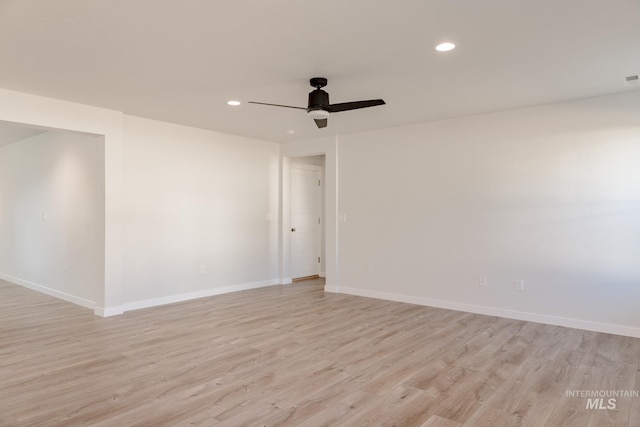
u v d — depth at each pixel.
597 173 4.13
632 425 2.31
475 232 4.90
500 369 3.12
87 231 5.12
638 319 3.91
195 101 4.32
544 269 4.44
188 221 5.63
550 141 4.40
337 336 3.95
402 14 2.45
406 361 3.29
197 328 4.22
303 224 7.48
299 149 6.67
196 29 2.65
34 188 6.29
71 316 4.69
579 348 3.59
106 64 3.26
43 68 3.34
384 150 5.70
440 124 5.18
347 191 6.09
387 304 5.36
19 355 3.42
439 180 5.19
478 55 3.09
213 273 5.96
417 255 5.38
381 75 3.51
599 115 4.13
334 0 2.29
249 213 6.49
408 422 2.34
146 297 5.17
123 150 4.92
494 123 4.77
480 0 2.29
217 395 2.68
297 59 3.16
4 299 5.61
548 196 4.41
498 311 4.73
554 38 2.78
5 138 6.47
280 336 3.95
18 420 2.35
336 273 6.19
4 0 2.28
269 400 2.61
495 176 4.76
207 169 5.86
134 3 2.32
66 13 2.43
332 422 2.34
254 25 2.60
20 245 6.70
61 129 4.31
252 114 4.88
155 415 2.41
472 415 2.42
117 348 3.59
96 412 2.45
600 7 2.37
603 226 4.09
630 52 3.03
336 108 3.64
